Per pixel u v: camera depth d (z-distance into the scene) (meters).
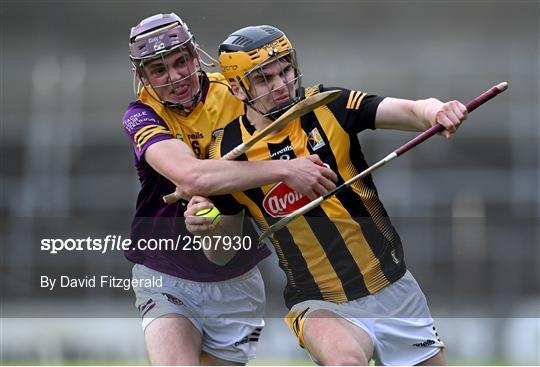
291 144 14.91
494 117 51.38
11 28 68.62
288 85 14.69
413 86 55.47
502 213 45.78
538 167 48.25
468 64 59.88
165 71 15.53
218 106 16.53
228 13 66.31
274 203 15.05
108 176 47.31
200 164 14.61
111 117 51.19
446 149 46.22
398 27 66.94
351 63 63.34
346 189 14.97
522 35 67.81
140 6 69.44
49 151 49.47
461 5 67.06
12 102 56.94
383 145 45.16
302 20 67.44
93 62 66.81
